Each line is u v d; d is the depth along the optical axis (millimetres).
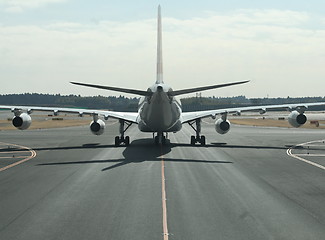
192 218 17703
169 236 15305
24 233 15711
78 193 22734
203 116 48875
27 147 48656
